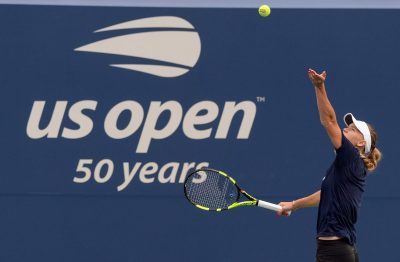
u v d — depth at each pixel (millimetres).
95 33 31812
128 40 31844
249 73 31859
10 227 31797
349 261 24250
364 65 31922
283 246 31906
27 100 31781
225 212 31891
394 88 31938
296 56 31859
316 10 31844
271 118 31891
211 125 31891
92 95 31859
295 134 31906
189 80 31859
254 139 31906
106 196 31891
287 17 31844
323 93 23766
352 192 24266
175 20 31844
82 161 31891
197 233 31922
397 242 31906
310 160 31906
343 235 24188
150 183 31938
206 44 31875
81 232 31875
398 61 31922
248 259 31922
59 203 31844
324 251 24375
